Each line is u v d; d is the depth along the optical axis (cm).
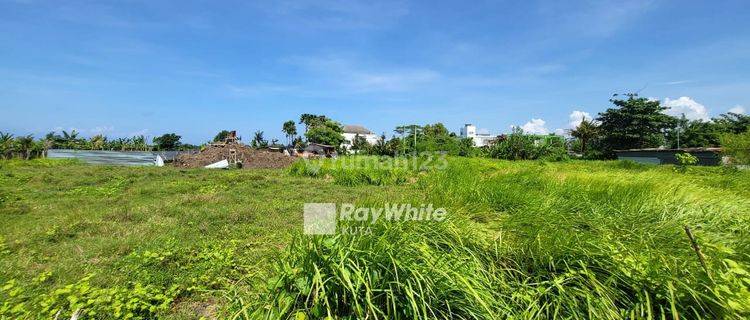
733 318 229
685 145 4866
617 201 579
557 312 255
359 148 5988
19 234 550
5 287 347
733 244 351
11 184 1126
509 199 592
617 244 320
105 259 436
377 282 251
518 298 279
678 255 298
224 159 2583
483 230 408
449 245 337
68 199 866
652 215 484
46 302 307
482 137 8200
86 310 300
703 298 241
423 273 257
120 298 322
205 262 427
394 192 720
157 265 412
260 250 471
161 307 318
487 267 324
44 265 420
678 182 791
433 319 239
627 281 272
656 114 4453
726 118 4822
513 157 3397
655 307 256
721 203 552
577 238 320
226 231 574
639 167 1955
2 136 3188
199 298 351
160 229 577
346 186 1166
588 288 277
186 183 1188
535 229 378
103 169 1695
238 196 912
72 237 544
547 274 303
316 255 262
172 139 7950
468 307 253
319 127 6788
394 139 4050
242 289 312
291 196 931
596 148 4725
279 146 6938
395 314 227
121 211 691
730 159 1841
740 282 245
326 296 238
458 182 729
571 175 898
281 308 240
